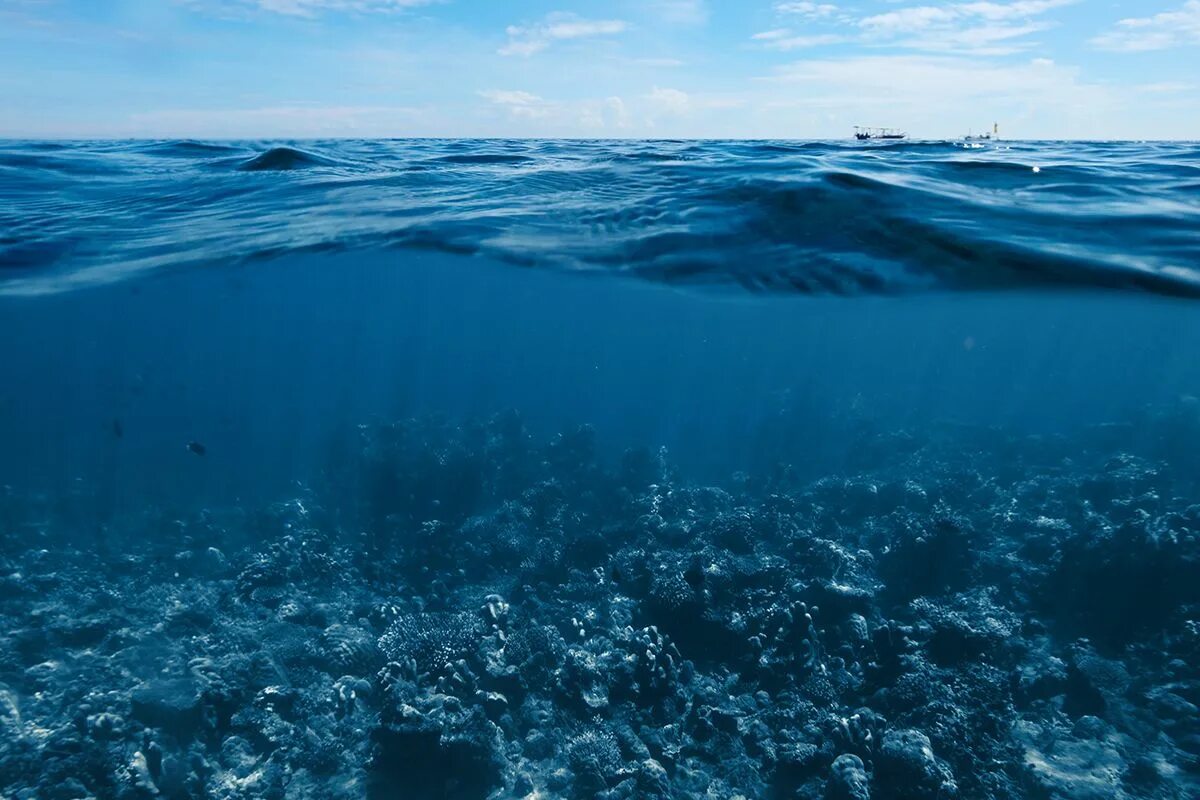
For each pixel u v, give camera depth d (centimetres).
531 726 906
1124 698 891
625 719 897
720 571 1116
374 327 11731
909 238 1162
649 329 5353
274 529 1609
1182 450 1770
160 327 4766
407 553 1404
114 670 1024
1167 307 1622
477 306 4416
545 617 1137
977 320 2767
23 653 1077
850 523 1480
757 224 1268
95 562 1495
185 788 814
